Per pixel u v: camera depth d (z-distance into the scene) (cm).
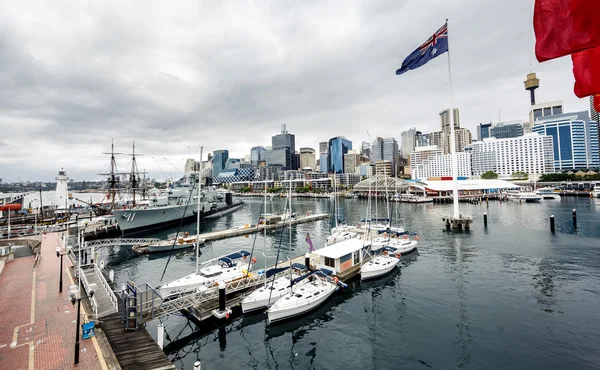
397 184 16875
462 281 3847
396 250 4947
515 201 14800
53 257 4275
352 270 4081
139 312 2427
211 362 2350
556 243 5716
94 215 9794
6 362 1708
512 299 3247
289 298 3120
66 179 11450
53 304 2558
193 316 2994
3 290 2898
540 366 2130
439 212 11512
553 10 1021
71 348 1881
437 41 5875
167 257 5503
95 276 3500
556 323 2714
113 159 9375
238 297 3250
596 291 3403
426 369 2164
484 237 6494
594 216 8894
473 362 2206
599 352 2269
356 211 13000
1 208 8256
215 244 6631
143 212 7931
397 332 2683
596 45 940
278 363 2319
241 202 18662
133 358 1892
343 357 2361
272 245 6550
